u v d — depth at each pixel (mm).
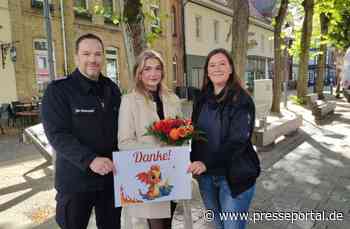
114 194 2629
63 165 2572
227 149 2574
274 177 5699
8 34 13469
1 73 13289
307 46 16938
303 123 11641
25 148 8805
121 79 19047
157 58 2818
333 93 29500
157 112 2832
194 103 2887
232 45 7168
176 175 2584
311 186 5250
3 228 4023
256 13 39031
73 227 2631
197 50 25953
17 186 5598
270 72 41094
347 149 7695
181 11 23891
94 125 2555
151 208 2754
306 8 16375
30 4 14211
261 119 7648
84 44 2568
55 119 2453
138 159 2504
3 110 12398
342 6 15992
